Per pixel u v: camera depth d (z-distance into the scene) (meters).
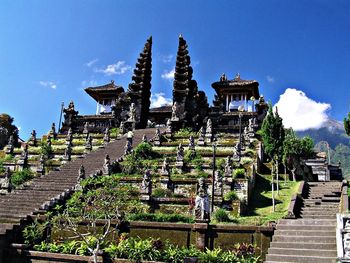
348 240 15.38
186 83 57.09
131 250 18.28
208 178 28.56
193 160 34.06
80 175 29.59
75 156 43.06
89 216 20.72
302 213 23.42
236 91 63.12
